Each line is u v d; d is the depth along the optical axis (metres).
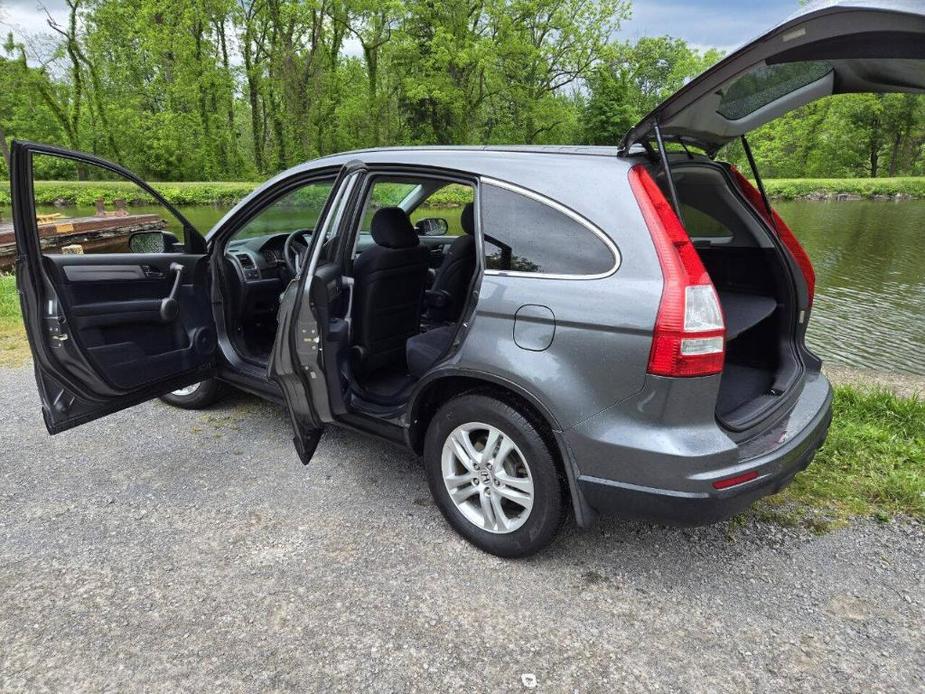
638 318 1.83
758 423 2.10
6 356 4.82
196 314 3.13
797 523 2.56
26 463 3.05
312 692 1.73
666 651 1.89
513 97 31.39
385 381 3.08
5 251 9.45
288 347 2.43
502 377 2.11
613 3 31.11
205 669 1.80
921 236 19.30
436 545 2.42
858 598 2.13
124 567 2.26
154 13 29.88
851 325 8.77
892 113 42.19
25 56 30.03
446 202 3.46
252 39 32.91
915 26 1.40
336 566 2.28
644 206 1.91
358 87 34.78
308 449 2.62
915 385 4.20
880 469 2.91
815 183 39.31
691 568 2.29
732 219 2.61
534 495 2.17
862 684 1.77
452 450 2.39
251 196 3.15
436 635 1.95
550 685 1.76
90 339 2.63
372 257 2.77
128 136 34.66
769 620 2.03
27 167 2.32
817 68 2.01
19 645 1.88
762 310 2.46
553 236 2.05
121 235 9.71
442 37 28.77
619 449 1.91
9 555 2.33
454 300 3.26
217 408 3.73
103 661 1.83
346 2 29.38
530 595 2.14
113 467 3.02
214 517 2.59
